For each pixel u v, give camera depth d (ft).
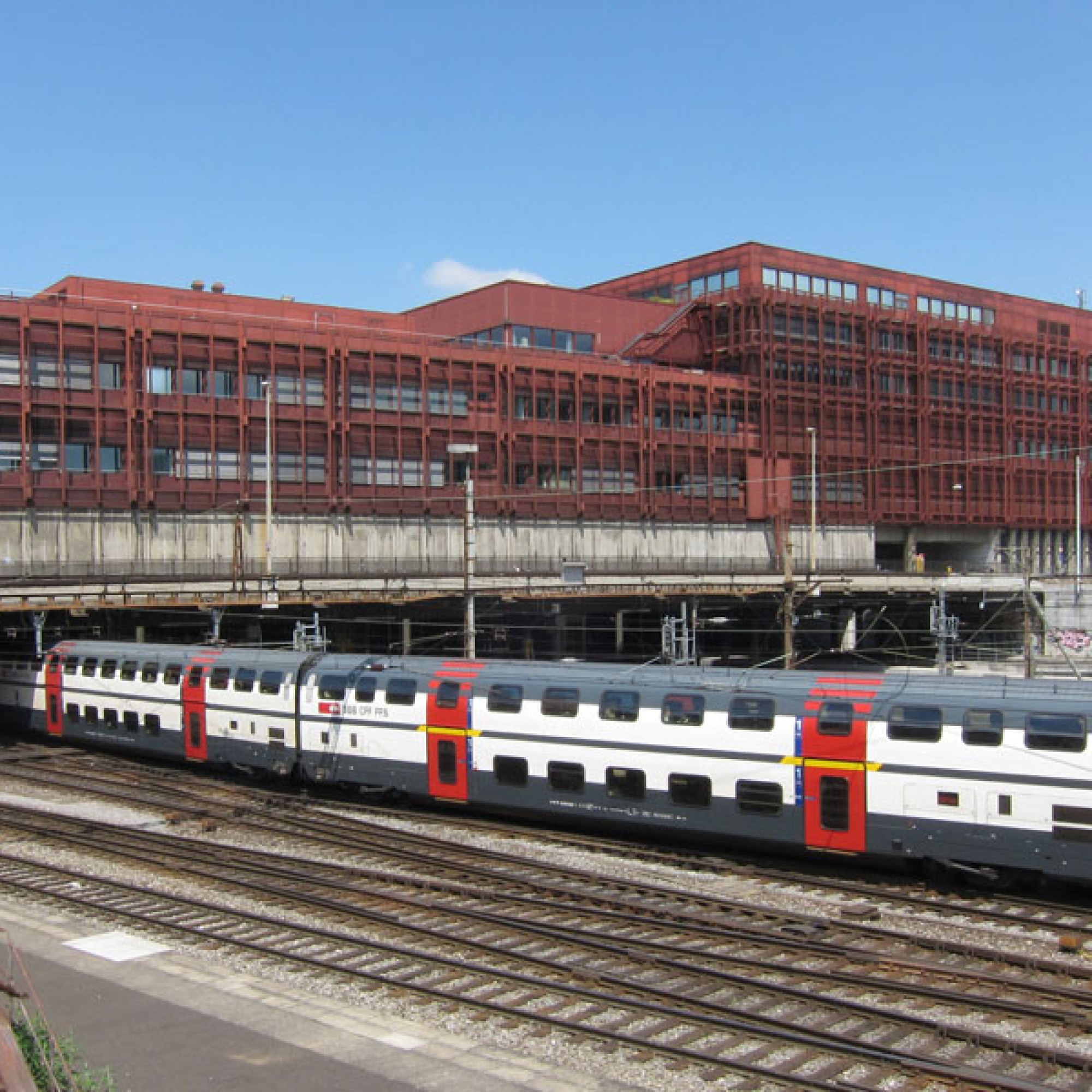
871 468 303.48
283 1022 46.32
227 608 209.56
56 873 76.89
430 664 100.37
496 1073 41.75
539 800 90.58
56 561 199.82
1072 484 346.13
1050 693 71.26
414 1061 42.63
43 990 49.80
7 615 190.49
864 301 307.17
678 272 313.32
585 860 82.43
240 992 49.98
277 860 81.56
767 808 79.51
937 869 74.69
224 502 216.54
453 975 55.67
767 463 288.51
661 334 292.40
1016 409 334.24
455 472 244.42
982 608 266.57
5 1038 33.01
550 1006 51.67
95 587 156.66
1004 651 271.49
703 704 82.89
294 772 109.91
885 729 75.10
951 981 55.01
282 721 110.11
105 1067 40.06
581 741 88.07
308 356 226.79
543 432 256.32
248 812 100.37
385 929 64.64
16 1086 30.22
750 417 288.71
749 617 275.80
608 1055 45.96
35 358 199.52
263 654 115.55
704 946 61.52
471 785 94.63
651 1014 50.39
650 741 84.74
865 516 302.45
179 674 123.03
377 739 101.40
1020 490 331.98
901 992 53.26
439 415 242.58
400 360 237.45
